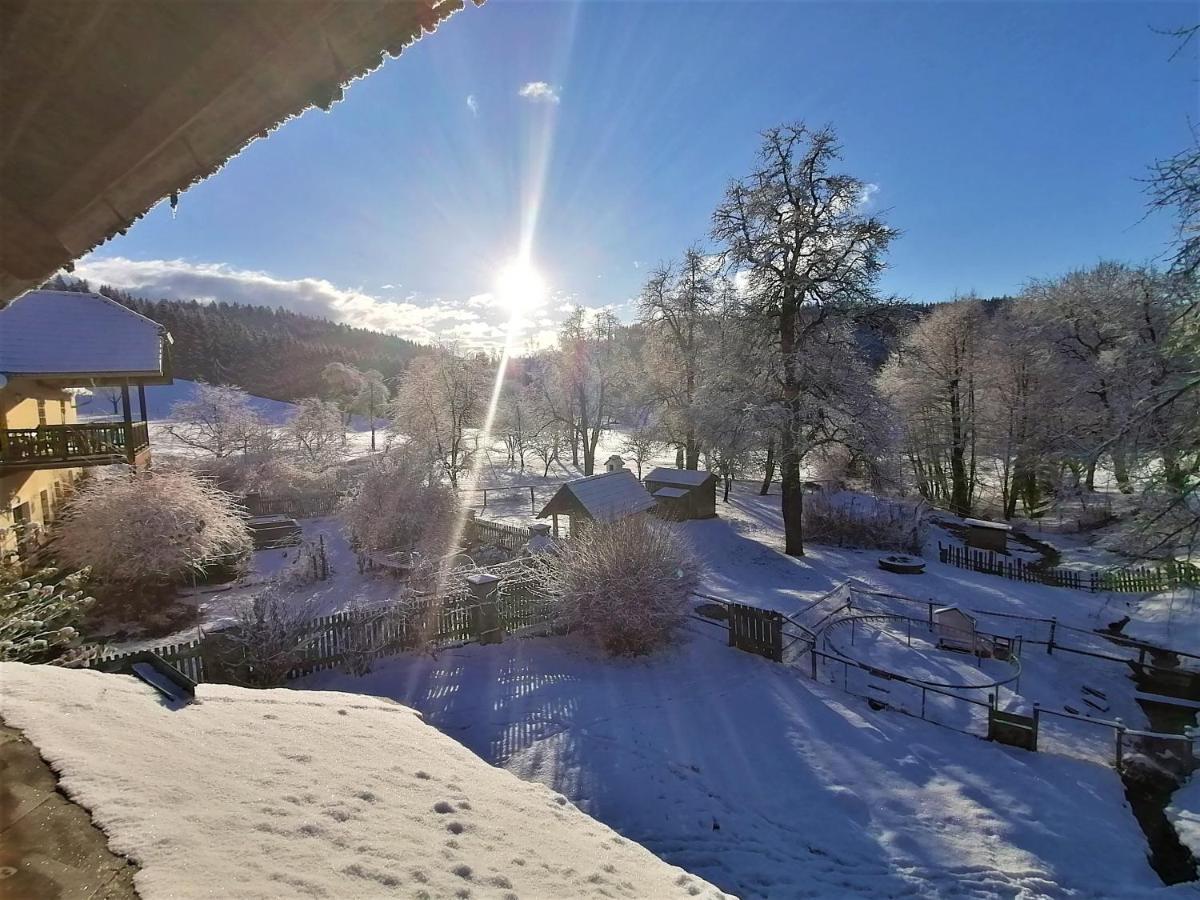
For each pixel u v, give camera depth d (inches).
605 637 469.7
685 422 1227.9
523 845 155.8
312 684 410.3
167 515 617.9
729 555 879.1
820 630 543.2
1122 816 315.0
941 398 1317.7
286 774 155.4
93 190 81.2
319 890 108.3
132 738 152.3
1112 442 526.9
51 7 55.4
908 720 398.0
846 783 323.0
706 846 269.6
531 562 571.5
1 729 143.3
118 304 807.1
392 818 146.9
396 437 1980.8
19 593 347.3
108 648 483.8
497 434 2176.4
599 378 1760.6
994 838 285.3
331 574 762.2
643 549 488.4
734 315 909.8
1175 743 398.3
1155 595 724.0
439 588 500.4
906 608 666.2
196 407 1603.1
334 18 64.6
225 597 662.5
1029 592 746.8
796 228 837.8
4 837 105.1
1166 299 540.4
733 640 499.8
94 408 2554.1
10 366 675.4
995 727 377.4
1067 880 262.5
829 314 851.4
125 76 64.7
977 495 1531.7
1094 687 497.7
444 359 1774.1
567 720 367.9
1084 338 1129.4
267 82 70.7
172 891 95.7
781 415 848.3
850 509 1017.5
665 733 358.6
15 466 630.5
